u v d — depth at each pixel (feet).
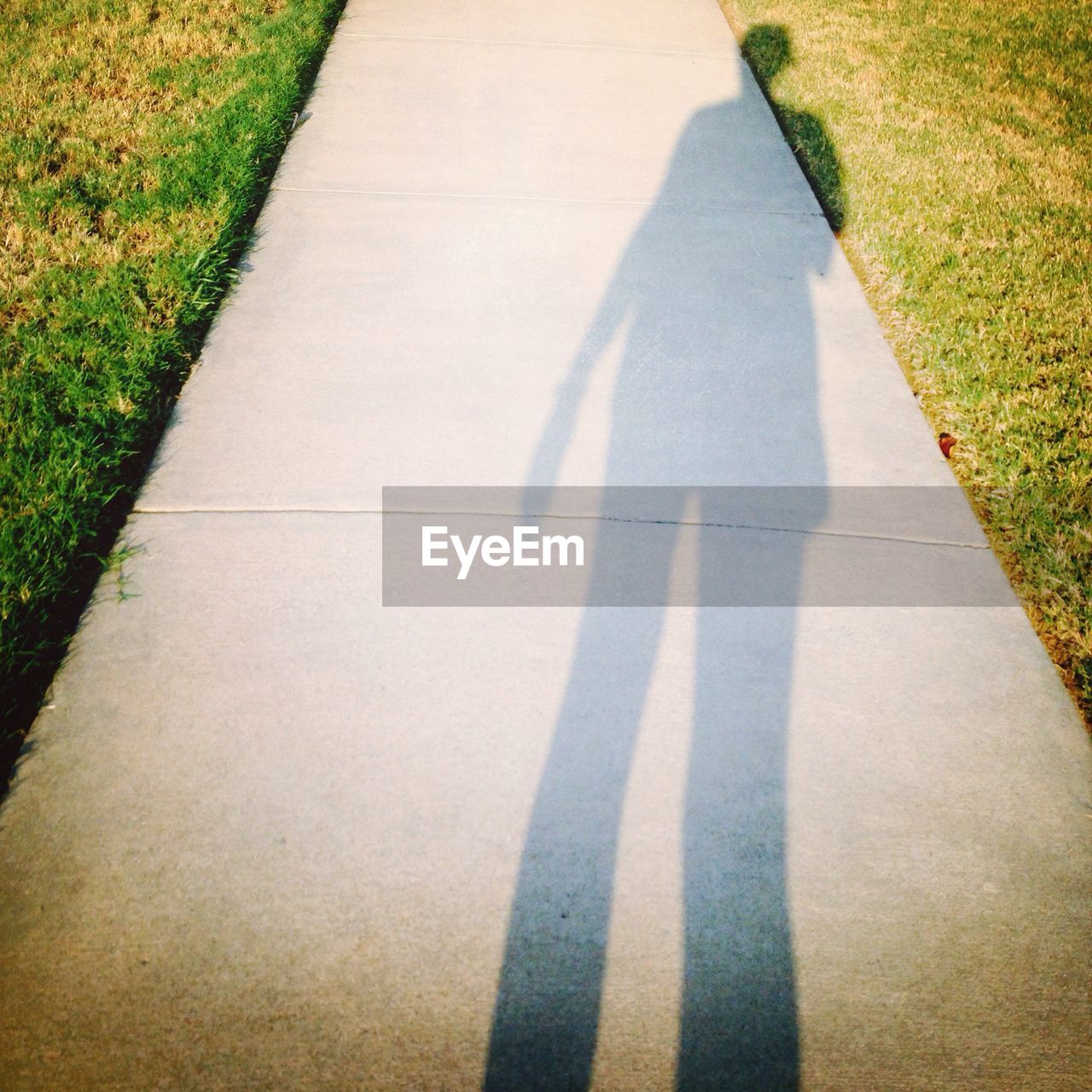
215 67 13.67
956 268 10.66
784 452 8.22
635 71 15.05
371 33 15.74
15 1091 4.33
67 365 8.26
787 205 11.80
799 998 4.85
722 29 17.06
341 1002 4.70
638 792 5.69
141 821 5.35
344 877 5.17
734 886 5.27
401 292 9.84
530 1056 4.59
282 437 8.00
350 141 12.54
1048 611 6.95
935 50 16.85
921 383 9.19
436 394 8.55
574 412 8.46
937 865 5.42
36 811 5.36
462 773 5.71
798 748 5.98
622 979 4.87
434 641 6.46
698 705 6.19
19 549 6.61
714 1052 4.65
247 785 5.56
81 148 11.48
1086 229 11.46
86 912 4.96
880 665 6.52
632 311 9.79
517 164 12.26
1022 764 5.96
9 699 5.94
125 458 7.79
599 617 6.70
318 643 6.38
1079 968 5.02
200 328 9.29
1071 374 9.09
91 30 14.61
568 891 5.20
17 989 4.66
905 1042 4.71
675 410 8.57
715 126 13.52
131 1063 4.45
